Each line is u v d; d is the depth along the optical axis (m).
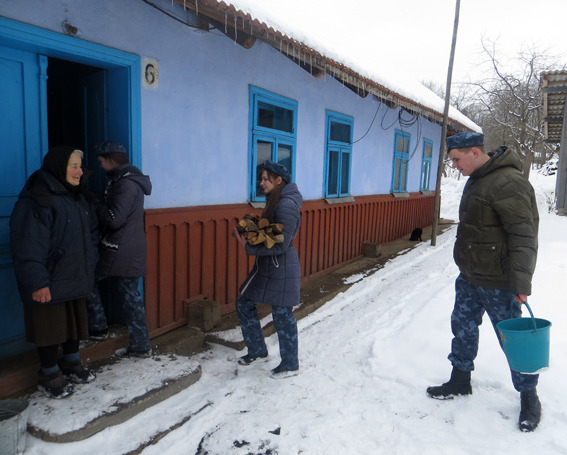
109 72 3.44
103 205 3.05
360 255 7.77
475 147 2.53
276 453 2.43
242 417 2.78
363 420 2.71
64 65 3.67
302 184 5.96
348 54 5.87
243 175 4.73
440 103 11.66
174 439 2.54
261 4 4.12
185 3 3.10
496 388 2.93
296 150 5.71
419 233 9.50
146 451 2.42
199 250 4.18
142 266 3.15
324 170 6.47
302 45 4.16
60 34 2.83
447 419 2.68
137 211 3.09
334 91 6.45
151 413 2.75
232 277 4.63
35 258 2.41
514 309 2.57
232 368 3.48
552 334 3.49
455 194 18.88
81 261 2.64
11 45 2.74
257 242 2.95
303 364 3.56
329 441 2.52
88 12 2.99
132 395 2.74
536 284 4.94
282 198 3.12
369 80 5.73
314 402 2.96
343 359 3.62
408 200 10.27
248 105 4.66
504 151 2.51
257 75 4.75
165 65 3.63
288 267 3.16
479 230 2.53
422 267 6.97
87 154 3.68
